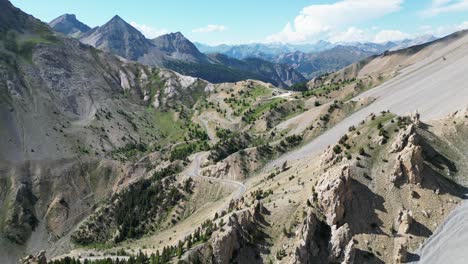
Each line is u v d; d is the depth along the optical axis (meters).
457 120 180.25
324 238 127.31
